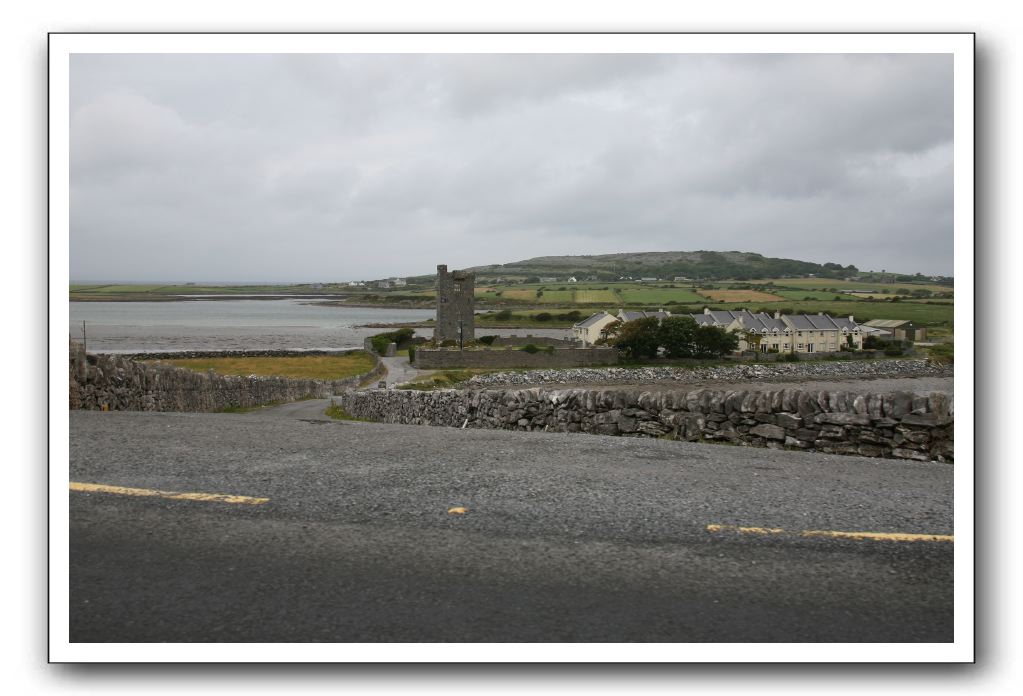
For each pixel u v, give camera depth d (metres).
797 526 5.25
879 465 7.41
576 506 5.71
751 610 3.99
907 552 4.78
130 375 15.85
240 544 4.88
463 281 92.25
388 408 20.08
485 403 13.82
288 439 8.80
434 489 6.23
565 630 3.76
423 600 4.08
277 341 115.69
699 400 9.86
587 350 87.69
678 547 4.85
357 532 5.11
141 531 5.10
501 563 4.57
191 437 8.84
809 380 88.69
